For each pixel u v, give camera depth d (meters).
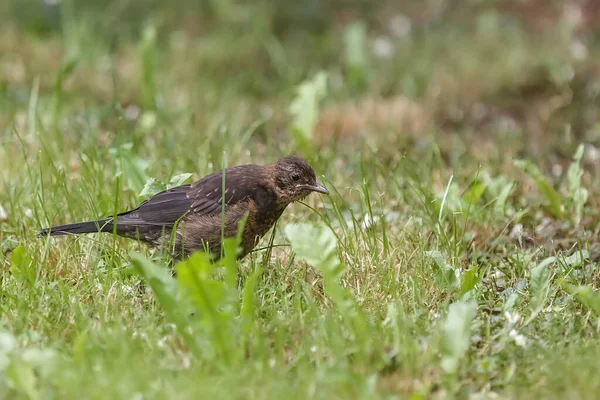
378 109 16.84
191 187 10.99
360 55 17.95
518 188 13.13
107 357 8.12
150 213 10.78
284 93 18.06
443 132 16.33
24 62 18.23
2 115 15.76
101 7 21.22
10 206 12.12
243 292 9.47
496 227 11.93
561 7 22.16
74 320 9.04
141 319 9.12
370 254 10.54
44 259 10.18
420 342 8.64
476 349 8.69
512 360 8.45
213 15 21.53
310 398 7.55
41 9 20.66
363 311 9.26
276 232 11.80
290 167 11.05
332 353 8.30
